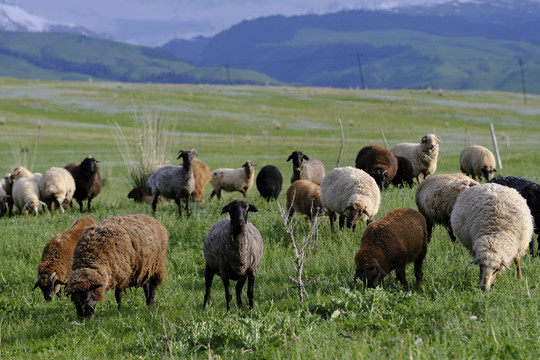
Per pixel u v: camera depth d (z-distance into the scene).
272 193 19.30
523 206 9.19
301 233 13.52
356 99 93.75
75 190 20.27
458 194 10.95
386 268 9.30
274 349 6.58
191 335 7.37
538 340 5.64
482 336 5.93
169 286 11.19
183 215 16.77
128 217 9.96
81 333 8.28
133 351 7.41
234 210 8.30
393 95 99.75
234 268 8.70
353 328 7.01
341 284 9.87
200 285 11.45
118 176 33.97
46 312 10.23
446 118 75.12
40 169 35.47
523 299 7.22
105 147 49.16
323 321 7.46
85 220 11.79
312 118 74.75
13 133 57.34
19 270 12.61
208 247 9.10
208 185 28.95
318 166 19.67
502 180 11.24
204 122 69.50
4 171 34.75
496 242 8.62
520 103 91.25
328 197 13.31
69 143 51.69
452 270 9.77
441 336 6.25
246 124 69.06
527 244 9.18
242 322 7.46
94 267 8.97
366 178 12.95
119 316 8.95
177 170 16.39
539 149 41.09
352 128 65.56
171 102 84.88
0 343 8.23
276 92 102.19
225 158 41.38
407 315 7.26
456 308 7.23
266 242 13.24
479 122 72.19
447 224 11.41
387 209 14.83
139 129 22.97
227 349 6.75
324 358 5.75
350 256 11.46
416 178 22.67
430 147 20.64
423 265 10.47
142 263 9.63
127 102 82.69
